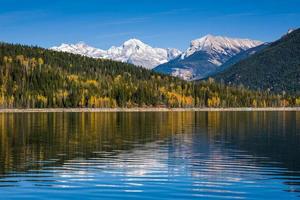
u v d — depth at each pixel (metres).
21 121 159.50
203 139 100.06
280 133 115.81
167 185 50.69
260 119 184.38
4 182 51.72
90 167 61.72
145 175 56.12
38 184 50.78
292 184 51.38
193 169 60.59
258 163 65.94
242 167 62.47
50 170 59.25
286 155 74.62
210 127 136.12
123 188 49.06
